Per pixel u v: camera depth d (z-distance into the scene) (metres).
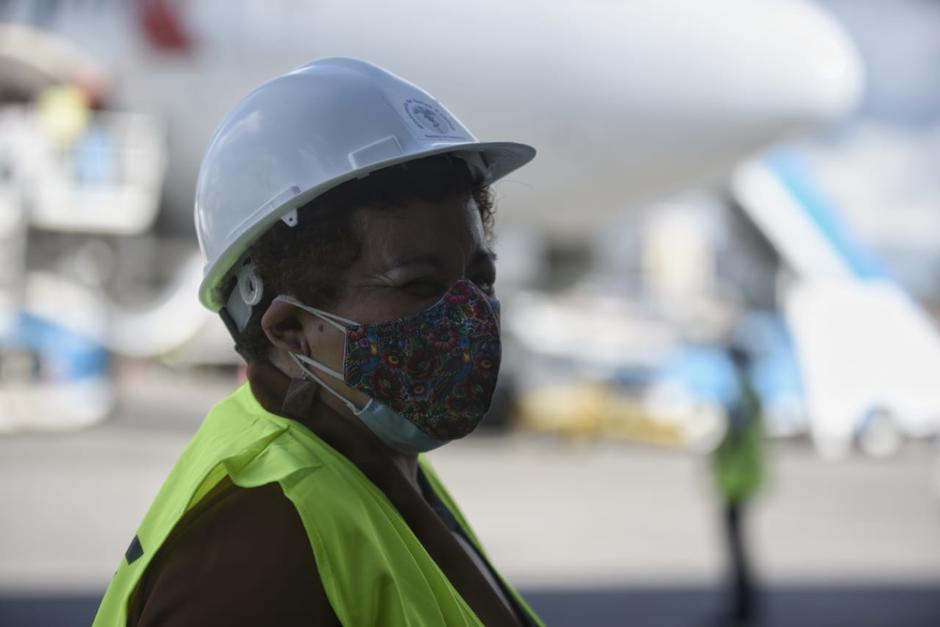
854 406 33.22
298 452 2.29
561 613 12.31
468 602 2.45
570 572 14.61
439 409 2.53
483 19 25.19
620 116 26.27
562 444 29.73
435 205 2.53
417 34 24.97
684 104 26.30
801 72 26.52
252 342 2.63
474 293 2.56
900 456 32.53
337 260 2.49
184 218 27.50
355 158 2.48
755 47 26.86
